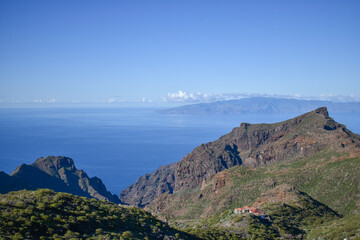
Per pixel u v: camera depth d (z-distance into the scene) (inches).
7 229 2425.0
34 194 3125.0
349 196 6259.8
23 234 2439.7
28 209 2753.4
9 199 2901.1
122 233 2989.7
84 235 2719.0
